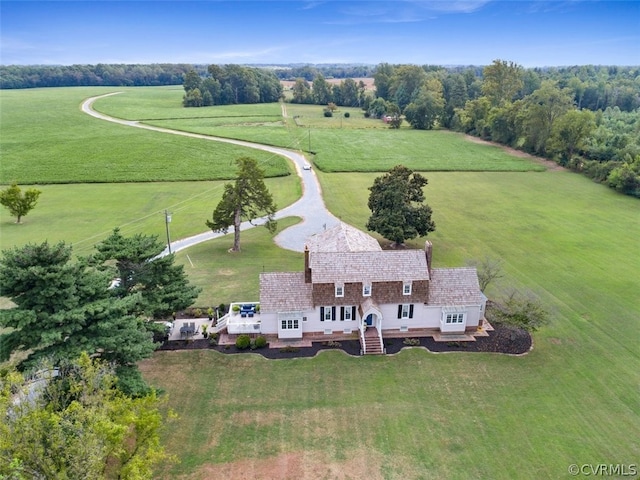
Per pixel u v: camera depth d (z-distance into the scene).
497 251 66.88
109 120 180.50
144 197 93.94
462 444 31.59
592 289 54.97
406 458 30.34
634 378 38.94
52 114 188.50
